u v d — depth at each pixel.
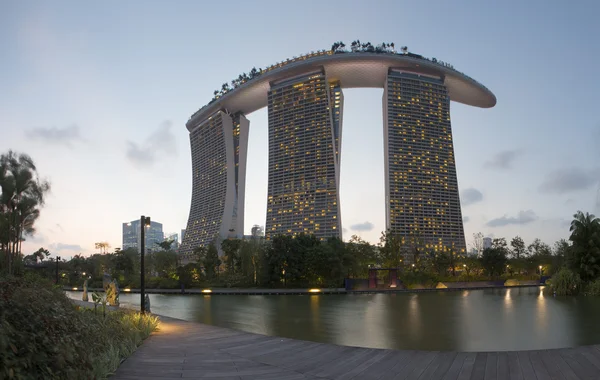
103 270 119.06
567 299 56.25
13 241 44.19
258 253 94.00
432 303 55.59
